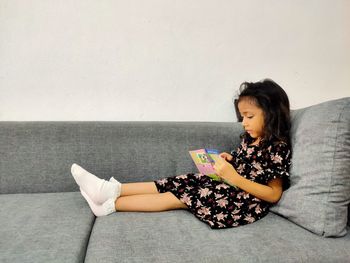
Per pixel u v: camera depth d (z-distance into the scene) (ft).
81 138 4.48
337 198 3.06
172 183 4.00
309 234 3.04
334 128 3.18
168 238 2.87
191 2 5.13
